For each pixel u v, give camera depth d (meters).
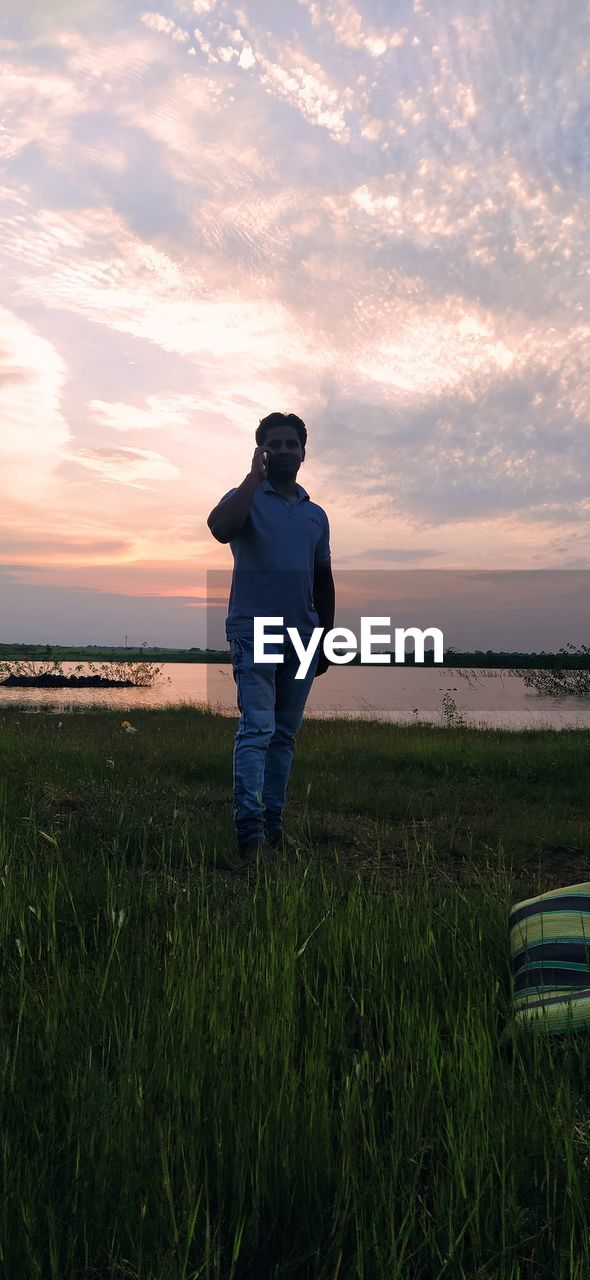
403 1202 1.29
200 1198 1.23
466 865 4.01
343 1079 1.59
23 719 13.74
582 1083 1.70
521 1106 1.55
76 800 5.03
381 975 2.17
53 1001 1.87
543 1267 1.21
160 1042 1.64
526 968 2.18
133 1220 1.24
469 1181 1.33
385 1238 1.21
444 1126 1.51
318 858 3.90
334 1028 1.90
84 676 36.75
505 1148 1.41
